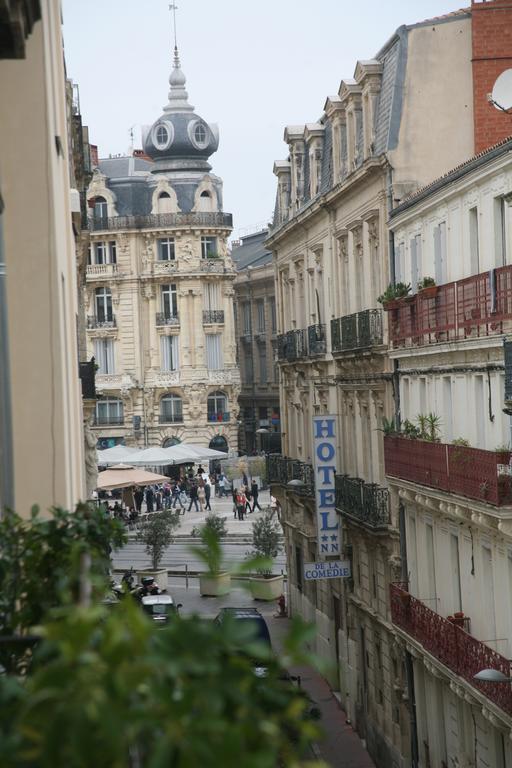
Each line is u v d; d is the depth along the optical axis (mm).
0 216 28844
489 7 92438
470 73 92875
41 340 30125
